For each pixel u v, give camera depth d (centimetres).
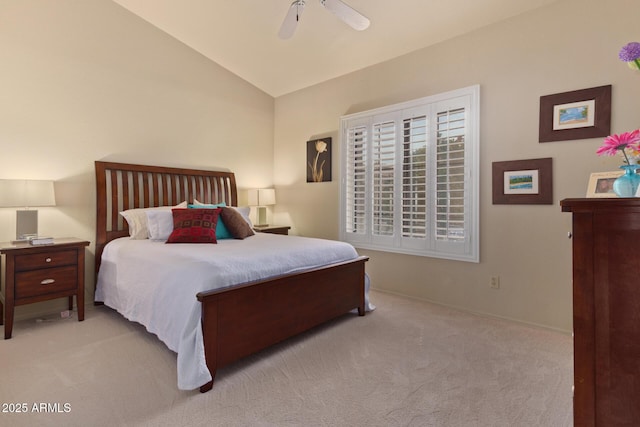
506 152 294
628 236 95
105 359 221
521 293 289
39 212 306
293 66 418
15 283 255
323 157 444
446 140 328
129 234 346
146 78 375
